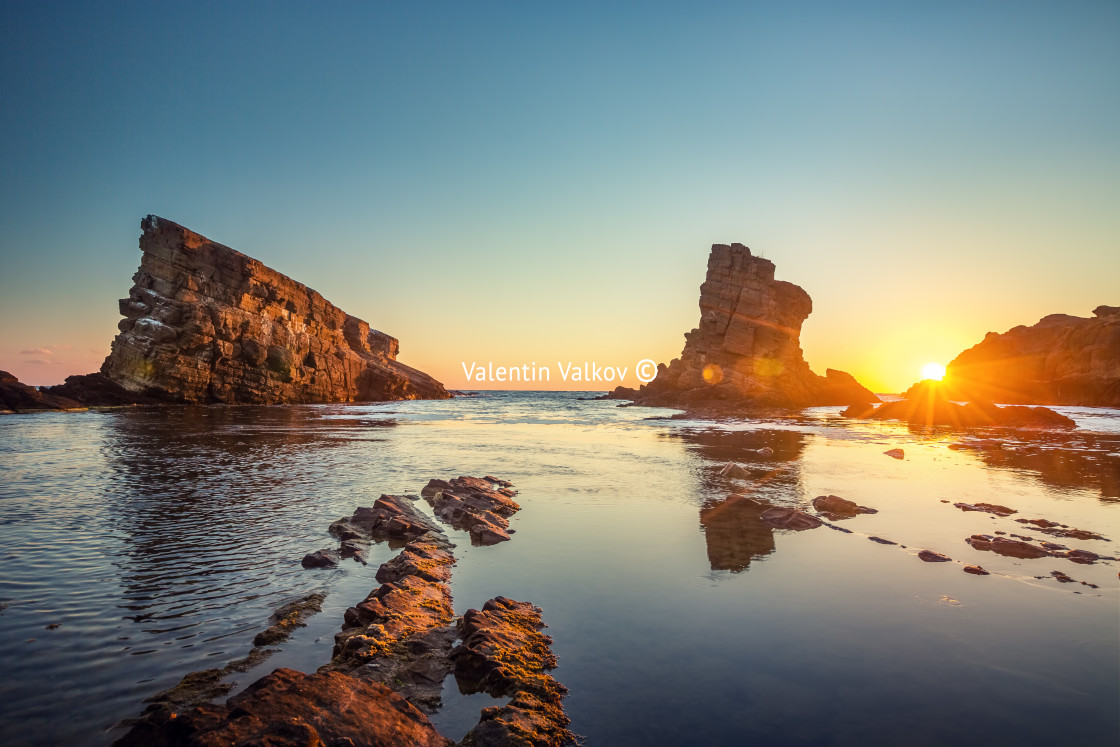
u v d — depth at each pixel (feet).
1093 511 47.32
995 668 21.43
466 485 53.31
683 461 77.97
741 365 246.06
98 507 46.55
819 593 28.76
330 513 45.60
